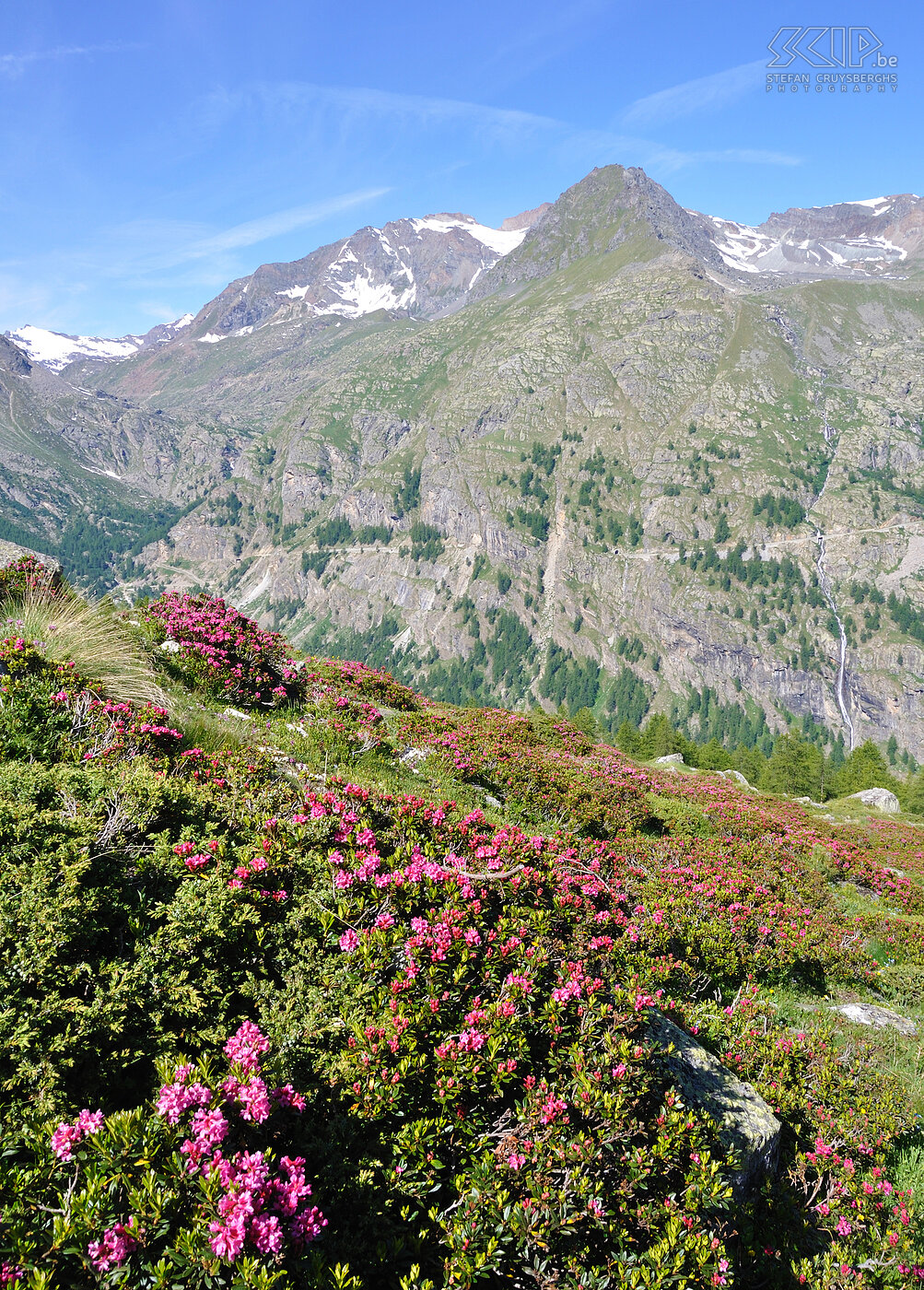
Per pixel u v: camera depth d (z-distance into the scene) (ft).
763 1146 21.30
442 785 45.83
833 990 41.47
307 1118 13.89
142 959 14.96
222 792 24.17
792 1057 28.27
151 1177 10.64
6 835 16.66
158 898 17.58
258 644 52.70
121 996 13.92
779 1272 18.34
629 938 29.73
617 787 62.23
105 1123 11.26
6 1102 11.59
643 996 19.88
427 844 24.41
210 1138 11.34
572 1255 13.76
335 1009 16.30
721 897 43.14
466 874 22.24
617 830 52.24
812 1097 26.99
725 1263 14.92
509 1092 16.48
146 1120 11.71
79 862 15.96
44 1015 12.73
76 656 34.04
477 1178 13.91
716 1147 19.10
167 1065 12.78
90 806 19.12
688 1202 15.99
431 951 17.94
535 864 27.94
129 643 42.55
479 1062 15.64
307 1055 14.97
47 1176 10.80
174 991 14.60
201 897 17.51
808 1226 20.56
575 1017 18.99
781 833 72.13
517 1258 13.16
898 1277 19.56
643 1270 13.84
